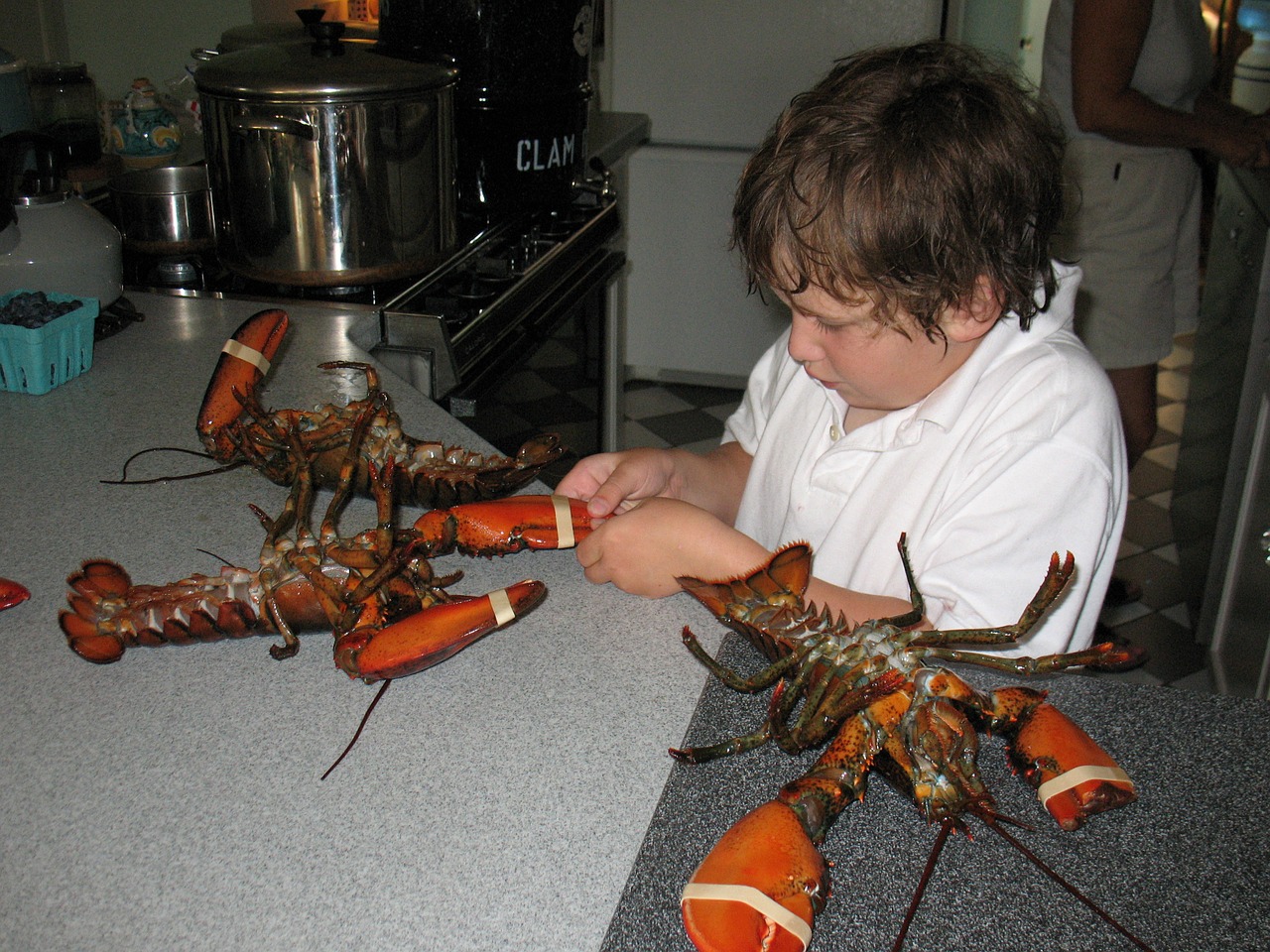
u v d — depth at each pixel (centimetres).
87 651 96
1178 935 75
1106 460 107
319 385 143
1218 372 244
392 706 94
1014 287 100
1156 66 219
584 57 202
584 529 109
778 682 94
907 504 115
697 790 85
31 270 147
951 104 95
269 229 165
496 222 203
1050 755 82
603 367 243
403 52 179
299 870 81
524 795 86
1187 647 248
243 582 98
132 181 180
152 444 130
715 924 69
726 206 341
